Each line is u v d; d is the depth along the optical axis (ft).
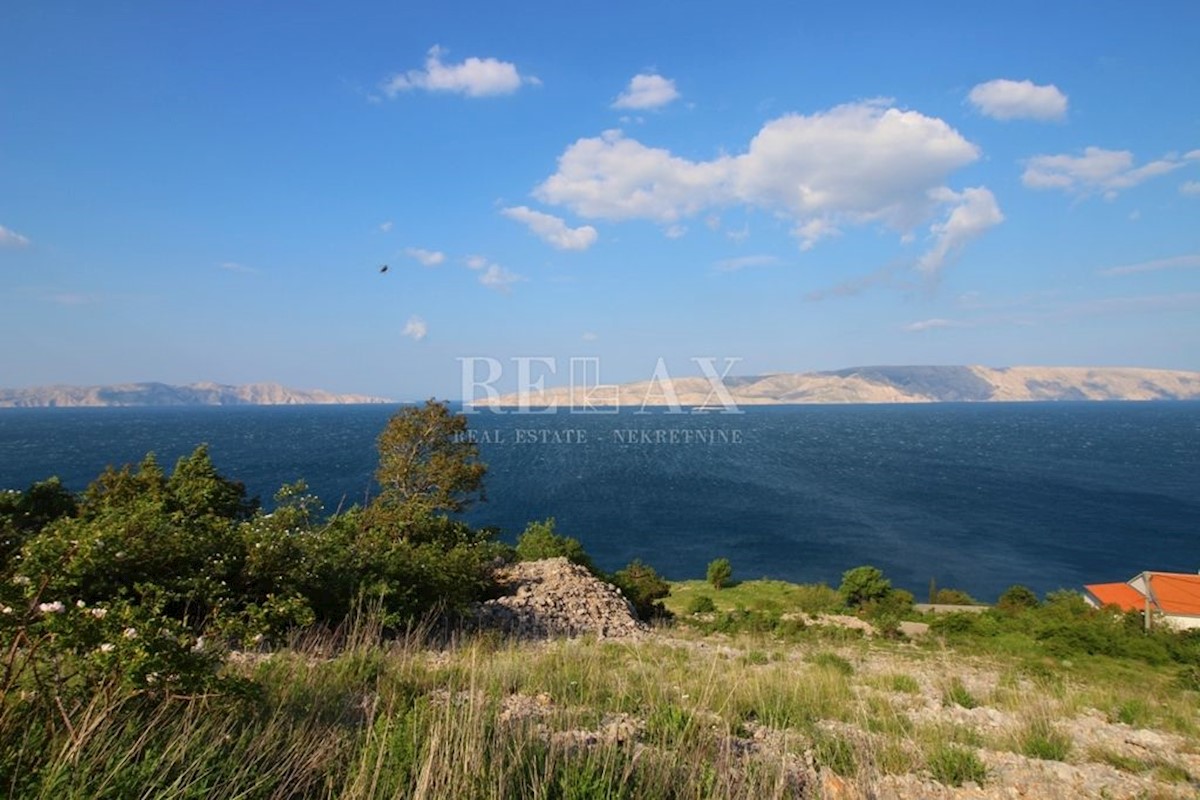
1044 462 467.93
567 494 308.40
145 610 14.80
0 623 13.23
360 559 43.47
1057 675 47.91
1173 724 29.78
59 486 60.95
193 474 67.87
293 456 366.84
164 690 14.30
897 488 349.20
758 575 190.49
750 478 375.66
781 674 32.30
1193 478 392.06
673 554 211.41
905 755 20.75
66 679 13.75
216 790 12.62
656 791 14.66
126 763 12.51
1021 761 21.66
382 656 25.77
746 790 15.58
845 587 133.18
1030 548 226.99
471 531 83.82
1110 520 273.54
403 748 14.75
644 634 57.98
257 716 15.87
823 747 20.58
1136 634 71.77
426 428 101.24
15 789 11.27
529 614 55.42
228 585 33.42
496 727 16.66
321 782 14.06
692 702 24.31
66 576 15.51
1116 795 19.26
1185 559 213.46
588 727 19.72
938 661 51.70
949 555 216.95
